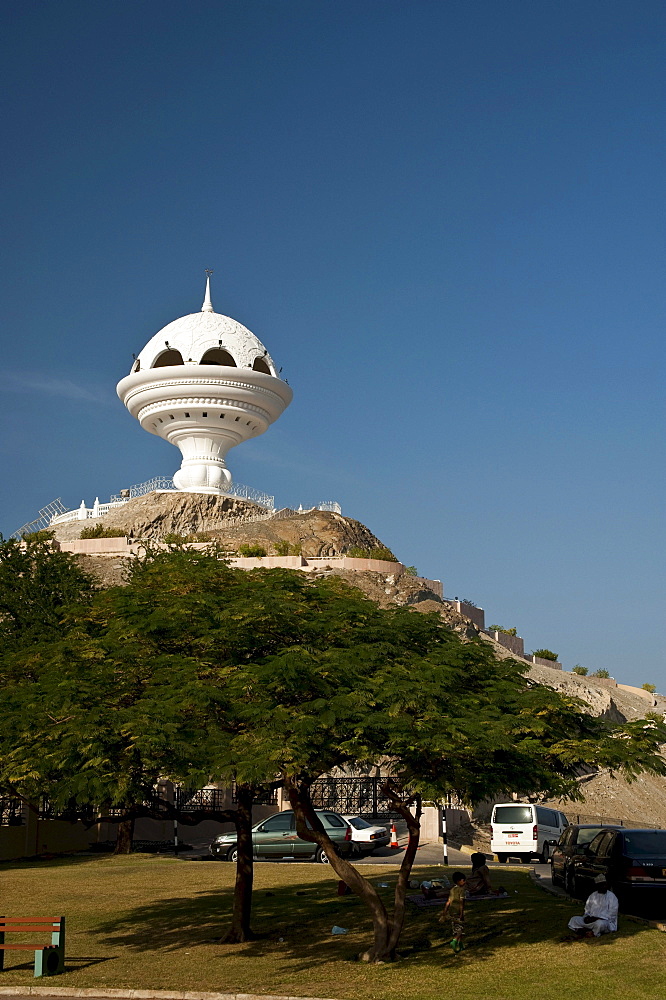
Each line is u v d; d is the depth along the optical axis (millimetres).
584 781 56531
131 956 18516
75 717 16672
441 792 15672
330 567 64875
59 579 39406
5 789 20047
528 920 19875
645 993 14078
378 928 17469
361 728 15406
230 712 16781
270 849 33344
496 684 17891
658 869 20219
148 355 84625
